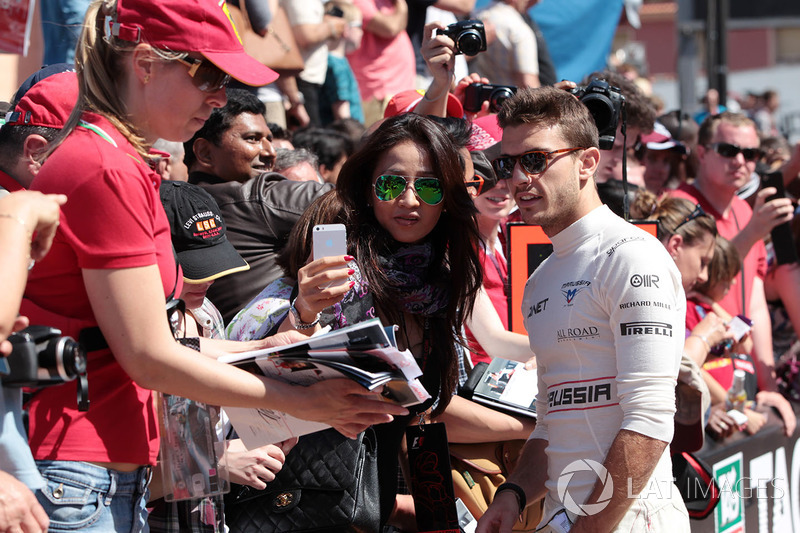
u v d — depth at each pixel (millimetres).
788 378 8703
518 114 4258
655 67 51656
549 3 13445
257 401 3457
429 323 4609
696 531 6234
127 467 3541
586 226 4188
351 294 4344
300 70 8742
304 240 4418
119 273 3209
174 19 3361
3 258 2826
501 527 4289
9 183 4152
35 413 3332
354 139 8688
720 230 8766
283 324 4223
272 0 8555
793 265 8680
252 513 4281
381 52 10297
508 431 5156
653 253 3980
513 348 5496
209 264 4723
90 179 3201
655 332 3855
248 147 6191
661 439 3828
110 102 3430
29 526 2955
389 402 3705
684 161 10062
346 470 4254
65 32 7223
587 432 4047
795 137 28109
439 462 4609
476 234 4590
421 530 4629
